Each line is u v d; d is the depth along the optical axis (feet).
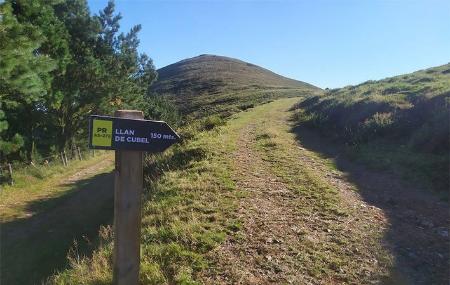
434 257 21.97
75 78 95.14
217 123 78.59
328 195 31.83
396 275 20.01
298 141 60.08
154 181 41.34
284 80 422.00
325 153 51.08
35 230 49.01
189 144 53.62
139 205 16.38
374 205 30.76
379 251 22.30
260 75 409.08
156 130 15.81
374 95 69.77
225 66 440.86
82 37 99.04
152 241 23.18
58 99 85.15
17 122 82.53
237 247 22.61
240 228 25.05
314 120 72.08
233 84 322.55
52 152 96.43
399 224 26.68
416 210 29.43
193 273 19.97
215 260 21.15
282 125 78.23
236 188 33.30
